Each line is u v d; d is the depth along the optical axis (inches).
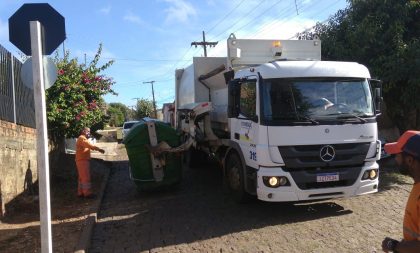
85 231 297.7
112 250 271.1
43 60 213.2
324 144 310.3
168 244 276.2
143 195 428.5
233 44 397.7
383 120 611.2
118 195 438.9
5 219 332.5
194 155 558.3
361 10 536.7
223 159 389.7
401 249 122.0
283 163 306.5
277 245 264.1
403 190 390.6
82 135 419.8
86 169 415.5
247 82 338.3
